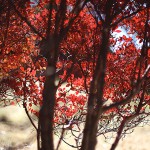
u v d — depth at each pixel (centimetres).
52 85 242
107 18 262
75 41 421
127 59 451
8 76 467
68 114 470
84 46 413
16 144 836
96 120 226
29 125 937
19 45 477
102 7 315
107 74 455
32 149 816
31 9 448
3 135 870
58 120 475
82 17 411
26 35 477
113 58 452
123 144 850
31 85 457
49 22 262
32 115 990
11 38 461
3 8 385
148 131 930
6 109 998
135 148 819
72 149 748
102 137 866
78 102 481
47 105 240
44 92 245
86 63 429
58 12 261
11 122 938
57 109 471
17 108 1012
